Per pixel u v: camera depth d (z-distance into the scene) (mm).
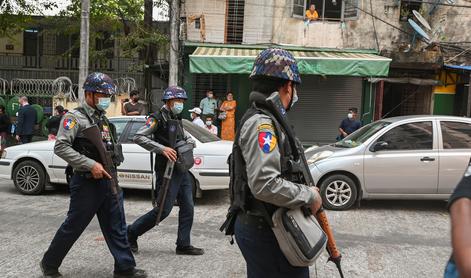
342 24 14883
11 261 4910
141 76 19984
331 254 2748
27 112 13203
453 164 7715
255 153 2361
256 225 2492
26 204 7781
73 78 22344
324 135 14984
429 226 6938
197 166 7996
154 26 16922
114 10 17812
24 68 22609
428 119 7996
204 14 14672
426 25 14539
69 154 4070
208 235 6129
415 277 4758
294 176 2504
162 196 4906
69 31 18828
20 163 8547
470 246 1256
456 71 14281
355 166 7742
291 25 14789
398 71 14578
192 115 12148
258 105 2508
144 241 5754
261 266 2512
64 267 4770
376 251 5625
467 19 14797
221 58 12492
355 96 14844
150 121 4984
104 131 4320
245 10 14688
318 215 2664
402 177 7754
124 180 8141
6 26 18438
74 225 4242
